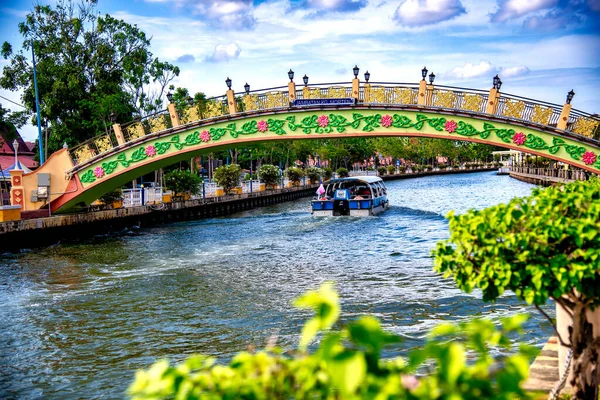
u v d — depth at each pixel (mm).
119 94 43875
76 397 9773
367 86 27781
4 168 49250
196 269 20375
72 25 44812
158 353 11672
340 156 89188
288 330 12789
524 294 4879
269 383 2574
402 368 2412
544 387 6355
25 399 9750
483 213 5102
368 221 34562
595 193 5617
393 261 21031
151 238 29688
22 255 24609
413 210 41531
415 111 27375
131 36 46281
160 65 47594
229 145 31688
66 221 29375
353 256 22406
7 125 45219
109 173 30469
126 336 12828
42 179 30312
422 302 14602
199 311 14648
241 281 18109
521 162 97812
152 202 38438
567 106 25844
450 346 2305
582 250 4758
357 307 14367
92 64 45188
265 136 28969
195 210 41594
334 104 27938
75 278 19250
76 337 12852
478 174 117000
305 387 2490
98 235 31375
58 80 43438
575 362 5031
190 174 42000
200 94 48875
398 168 113000
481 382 2434
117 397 9695
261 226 33969
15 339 12781
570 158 26047
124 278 19031
